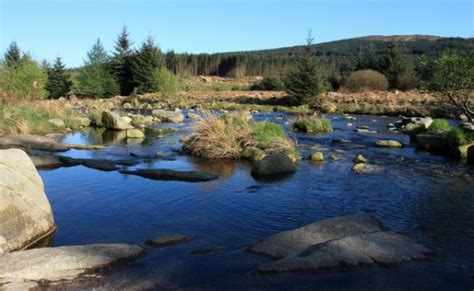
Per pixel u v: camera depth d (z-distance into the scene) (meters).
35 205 7.11
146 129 20.98
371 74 43.69
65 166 11.88
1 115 17.91
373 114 31.06
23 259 5.62
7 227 6.43
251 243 6.70
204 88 56.91
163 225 7.50
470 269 5.81
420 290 5.23
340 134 19.86
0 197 6.52
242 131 14.55
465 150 14.01
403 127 21.97
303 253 5.96
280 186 10.15
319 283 5.33
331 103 34.62
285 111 32.88
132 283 5.32
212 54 104.31
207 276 5.54
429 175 11.43
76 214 8.04
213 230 7.27
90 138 18.02
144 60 47.16
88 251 5.98
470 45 18.47
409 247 6.32
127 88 49.31
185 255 6.21
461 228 7.48
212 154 13.61
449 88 17.56
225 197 9.20
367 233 6.72
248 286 5.27
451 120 26.34
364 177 11.11
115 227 7.39
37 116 19.95
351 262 5.75
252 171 11.48
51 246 6.58
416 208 8.60
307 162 13.05
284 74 57.91
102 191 9.52
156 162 12.84
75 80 48.53
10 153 7.37
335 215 8.14
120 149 15.18
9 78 26.58
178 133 20.00
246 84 66.75
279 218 7.93
